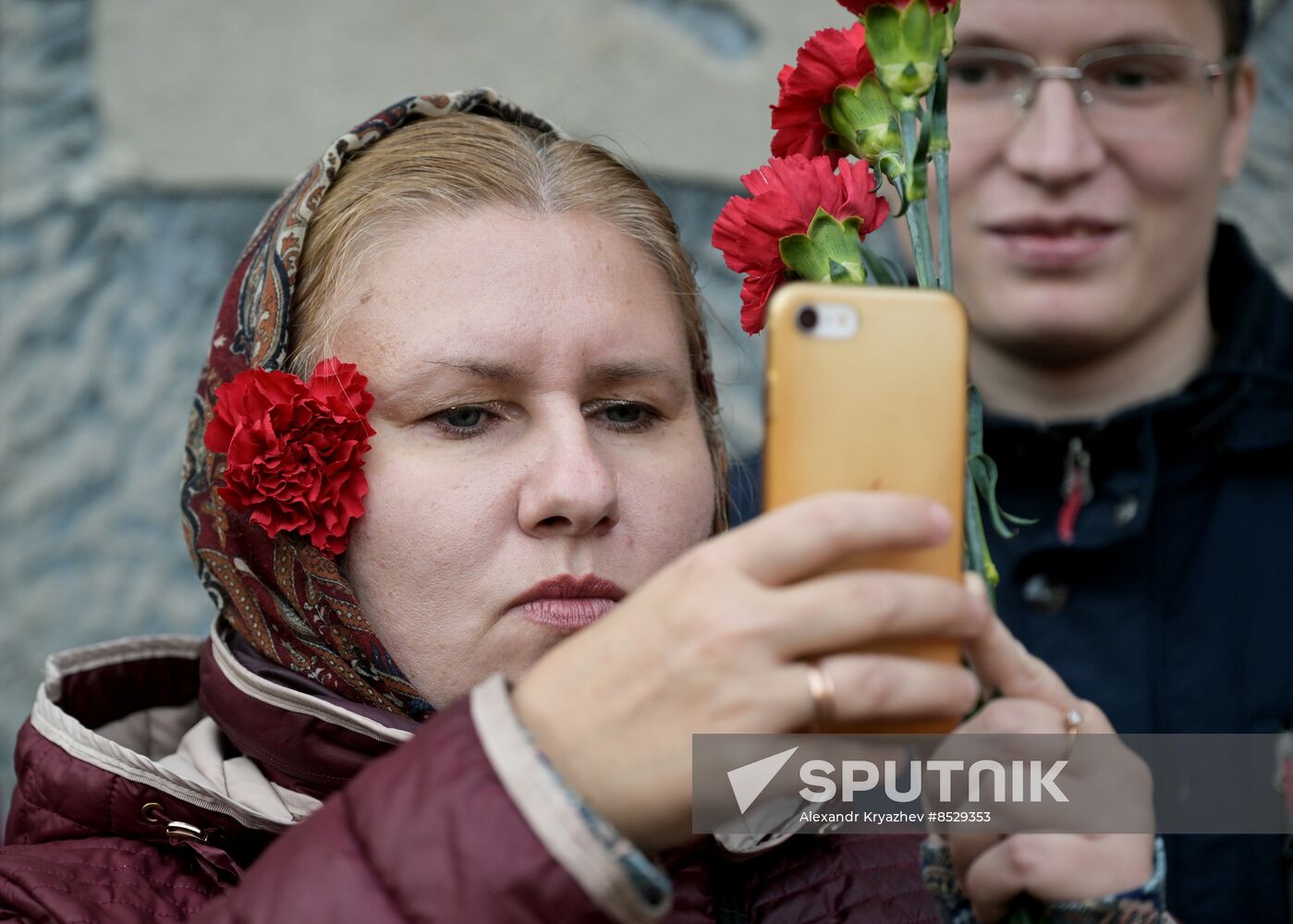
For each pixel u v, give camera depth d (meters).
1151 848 1.65
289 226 2.23
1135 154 3.27
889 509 1.36
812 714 1.35
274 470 2.06
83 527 5.05
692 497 2.22
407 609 2.08
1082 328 3.34
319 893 1.44
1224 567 3.30
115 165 5.10
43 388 5.06
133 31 5.06
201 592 5.07
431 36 5.02
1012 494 3.45
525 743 1.42
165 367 5.10
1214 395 3.32
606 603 2.09
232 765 2.23
